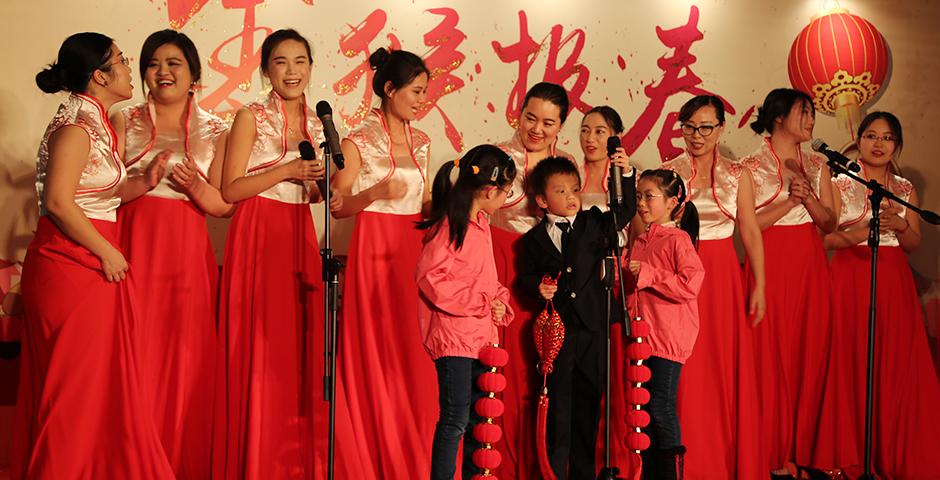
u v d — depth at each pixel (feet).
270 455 15.89
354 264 17.12
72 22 18.37
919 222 22.54
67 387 14.42
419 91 17.40
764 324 19.77
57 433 14.29
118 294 15.01
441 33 20.62
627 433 17.13
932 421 21.18
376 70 17.69
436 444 14.98
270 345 16.10
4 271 17.84
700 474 18.25
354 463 16.38
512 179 15.58
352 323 17.01
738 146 22.43
